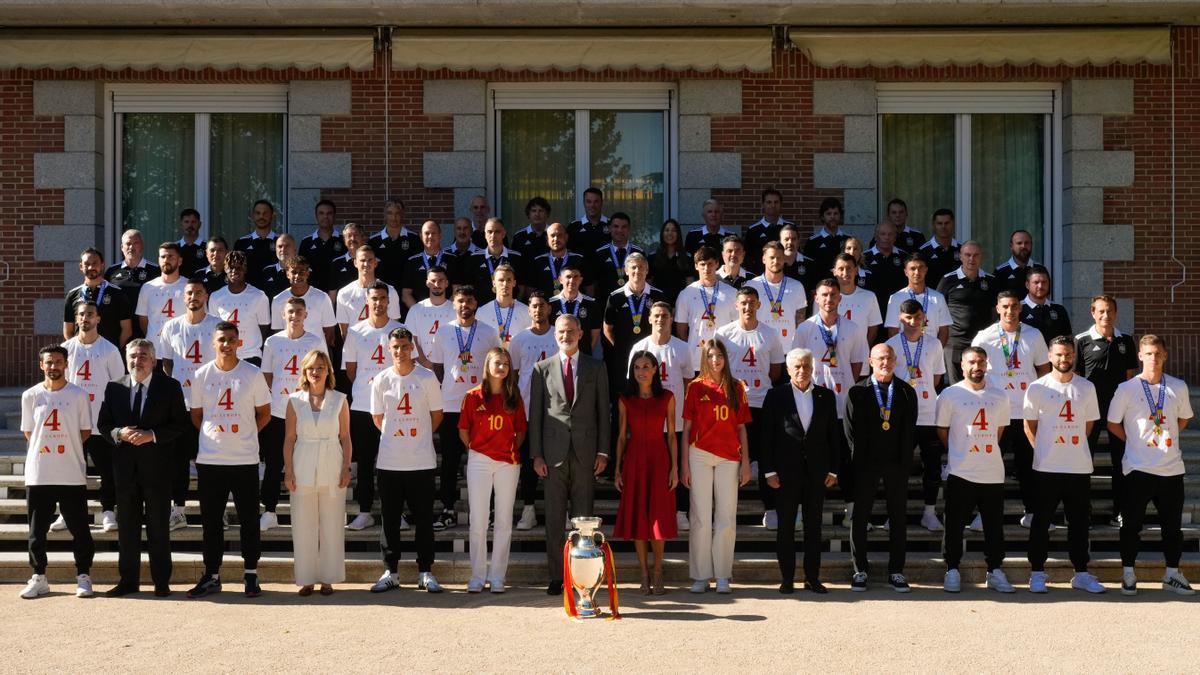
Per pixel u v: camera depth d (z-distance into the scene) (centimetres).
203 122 1332
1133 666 689
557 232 1110
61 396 890
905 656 708
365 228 1301
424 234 1119
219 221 1344
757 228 1220
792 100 1304
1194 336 1299
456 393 970
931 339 1002
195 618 808
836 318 1007
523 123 1337
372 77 1300
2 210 1290
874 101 1307
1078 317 1302
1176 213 1302
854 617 814
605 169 1338
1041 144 1342
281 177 1338
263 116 1338
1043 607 852
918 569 947
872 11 1205
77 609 838
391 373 905
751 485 1043
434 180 1302
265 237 1191
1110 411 938
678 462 952
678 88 1312
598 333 1043
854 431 910
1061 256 1337
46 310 1291
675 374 961
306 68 1249
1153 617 819
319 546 887
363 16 1216
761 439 917
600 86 1324
